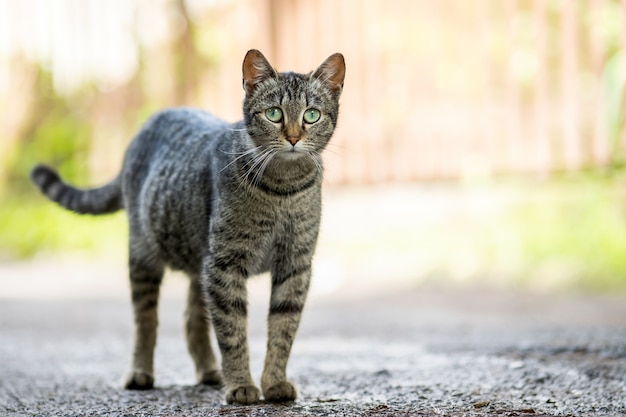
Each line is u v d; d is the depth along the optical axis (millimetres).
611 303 9883
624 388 5031
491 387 5160
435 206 13125
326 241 12984
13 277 13094
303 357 6594
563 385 5160
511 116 13047
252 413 4641
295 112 5324
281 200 5168
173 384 5812
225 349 5172
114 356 6891
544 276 11352
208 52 14617
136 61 15102
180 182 5484
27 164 15789
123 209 6363
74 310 10023
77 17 15383
